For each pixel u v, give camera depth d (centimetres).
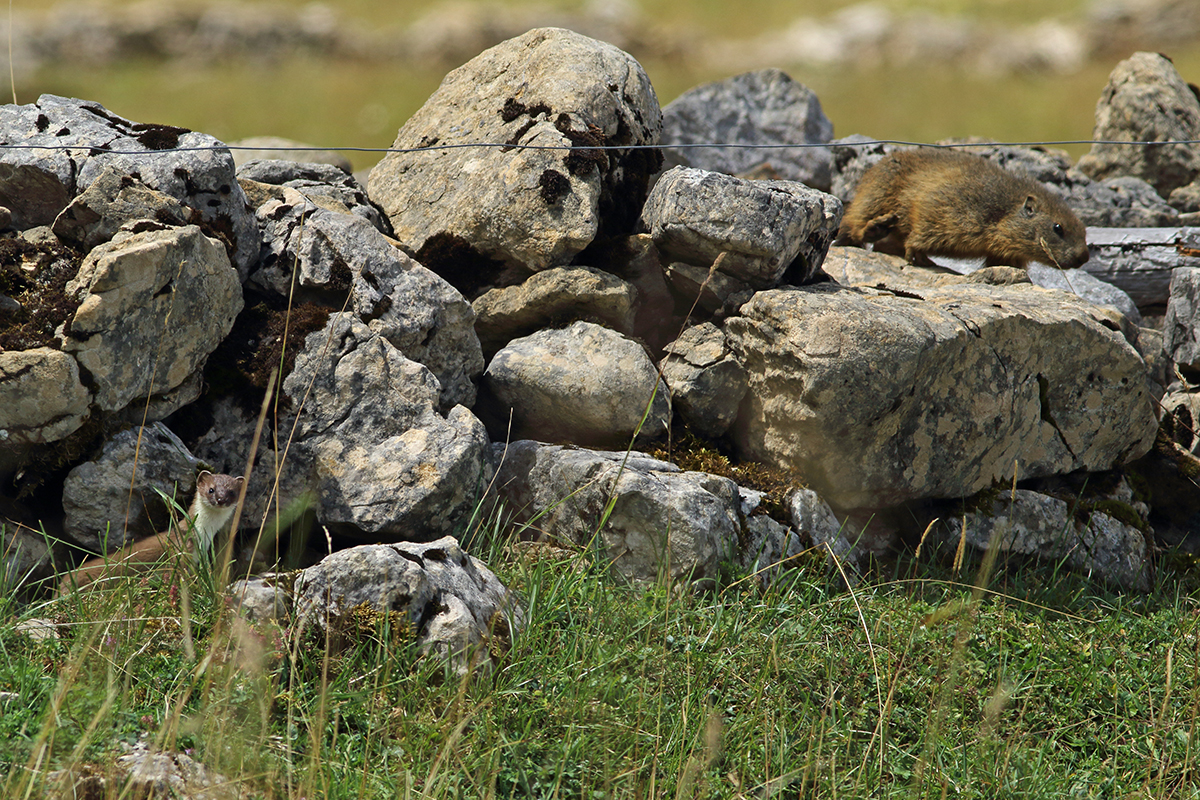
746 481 2127
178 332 1756
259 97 10075
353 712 1423
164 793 1210
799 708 1633
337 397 1875
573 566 1811
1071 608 2094
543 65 2464
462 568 1639
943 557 2209
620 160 2362
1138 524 2408
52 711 1179
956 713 1662
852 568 2047
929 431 2152
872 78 11481
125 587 1582
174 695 1408
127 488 1714
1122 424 2400
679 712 1542
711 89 4038
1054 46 12144
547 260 2206
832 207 2350
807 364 1998
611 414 2089
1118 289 2983
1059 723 1717
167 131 2020
